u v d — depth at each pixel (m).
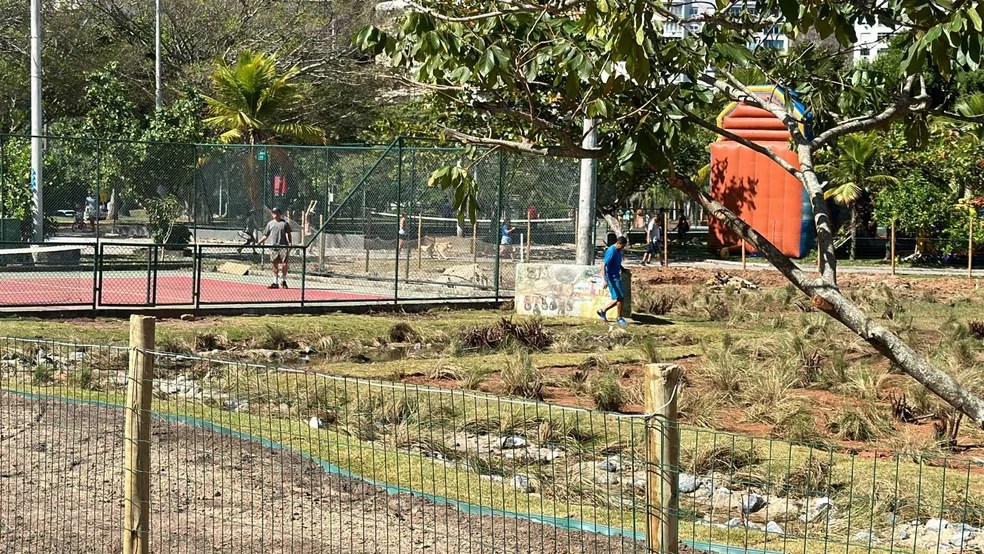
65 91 44.50
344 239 28.62
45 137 24.05
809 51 7.13
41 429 9.21
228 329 17.77
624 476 9.02
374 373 14.30
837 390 13.55
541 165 24.41
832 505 8.23
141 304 19.34
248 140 38.97
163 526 6.84
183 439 8.83
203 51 47.53
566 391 13.48
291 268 27.25
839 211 39.31
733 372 13.27
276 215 25.17
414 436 9.81
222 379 12.47
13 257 26.88
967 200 38.47
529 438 10.25
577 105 6.47
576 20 6.18
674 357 16.48
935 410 11.73
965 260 41.03
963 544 7.38
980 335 19.48
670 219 75.81
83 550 6.46
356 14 45.12
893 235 34.22
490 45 5.93
